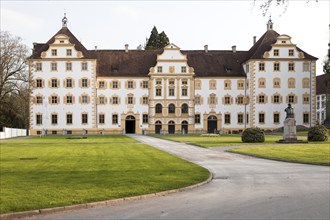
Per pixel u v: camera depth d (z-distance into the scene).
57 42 100.06
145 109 102.88
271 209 14.35
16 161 30.69
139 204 15.52
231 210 14.31
